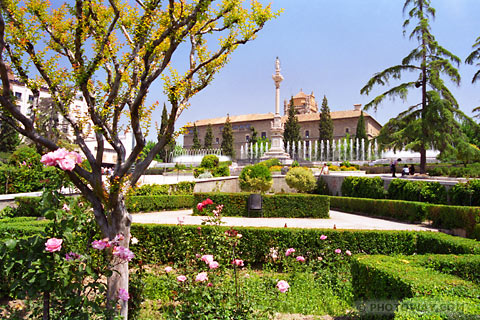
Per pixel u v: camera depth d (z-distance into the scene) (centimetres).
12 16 387
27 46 399
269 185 1886
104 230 395
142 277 501
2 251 299
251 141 7919
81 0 382
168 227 662
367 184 1712
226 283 461
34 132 386
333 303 493
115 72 452
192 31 483
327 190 2255
